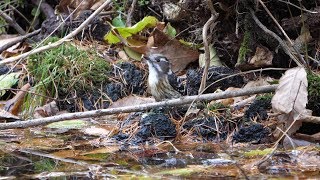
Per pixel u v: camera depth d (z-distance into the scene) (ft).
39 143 32.04
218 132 32.60
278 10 39.42
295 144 30.25
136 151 30.09
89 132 33.81
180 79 39.14
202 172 25.63
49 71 39.52
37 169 26.71
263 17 39.34
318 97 32.48
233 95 32.60
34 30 49.80
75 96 39.04
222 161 27.55
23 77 40.86
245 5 38.81
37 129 35.29
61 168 26.81
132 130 33.35
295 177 24.61
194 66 41.86
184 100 32.27
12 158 28.94
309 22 38.24
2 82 40.60
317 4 38.99
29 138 33.17
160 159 28.30
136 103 37.47
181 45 41.34
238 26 39.60
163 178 24.79
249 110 33.19
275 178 24.48
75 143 32.01
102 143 32.01
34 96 39.01
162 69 36.45
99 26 45.19
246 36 39.14
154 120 32.55
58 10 47.19
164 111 34.14
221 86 37.58
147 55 37.37
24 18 51.16
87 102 38.86
